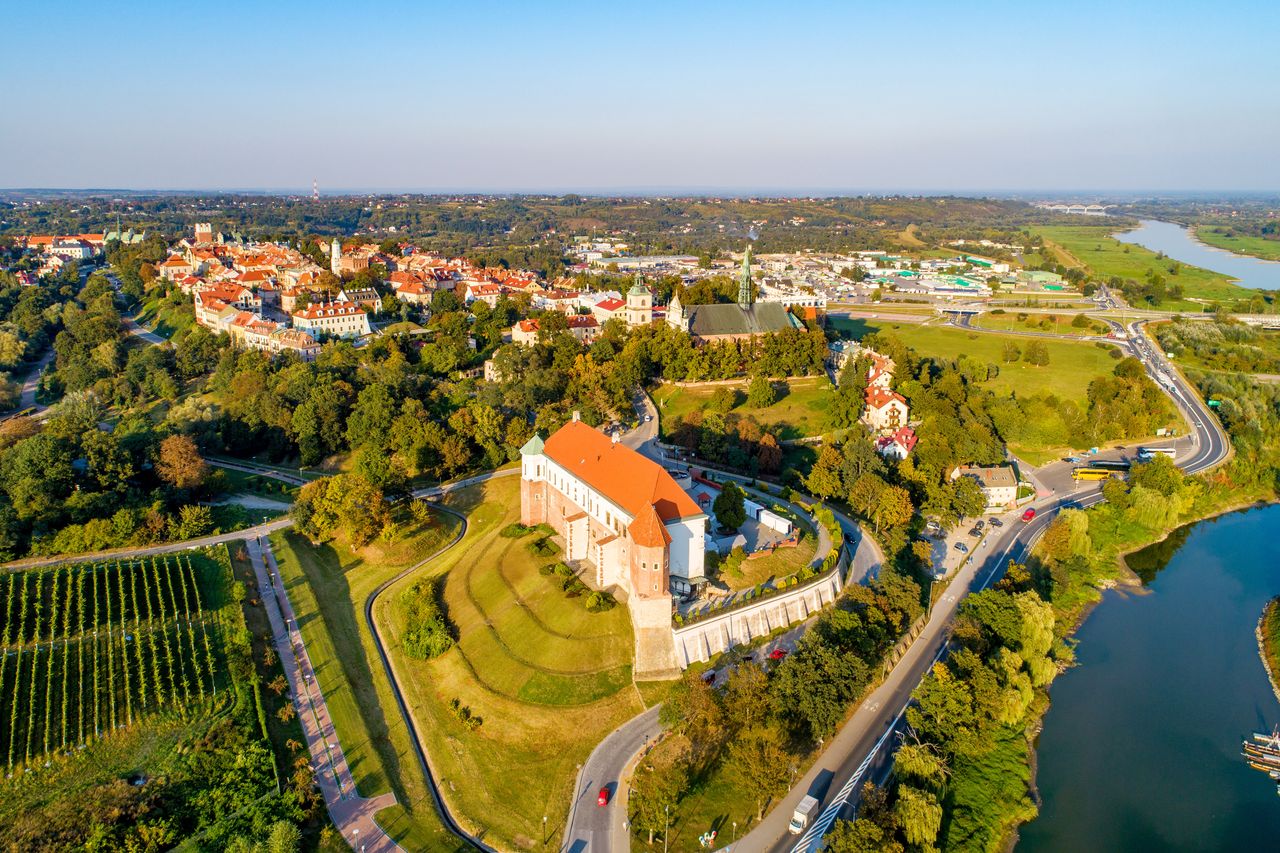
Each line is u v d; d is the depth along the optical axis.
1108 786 119.12
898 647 139.12
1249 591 177.12
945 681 119.31
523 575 149.12
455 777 113.69
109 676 127.31
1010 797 114.62
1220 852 108.25
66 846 98.62
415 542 172.38
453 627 142.50
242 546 171.38
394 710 127.06
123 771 111.88
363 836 102.00
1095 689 141.38
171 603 145.38
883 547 168.50
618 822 103.81
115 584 150.50
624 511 136.50
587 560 153.38
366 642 144.25
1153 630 160.88
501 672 129.12
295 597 153.25
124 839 99.44
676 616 128.62
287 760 114.25
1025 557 177.25
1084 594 172.88
